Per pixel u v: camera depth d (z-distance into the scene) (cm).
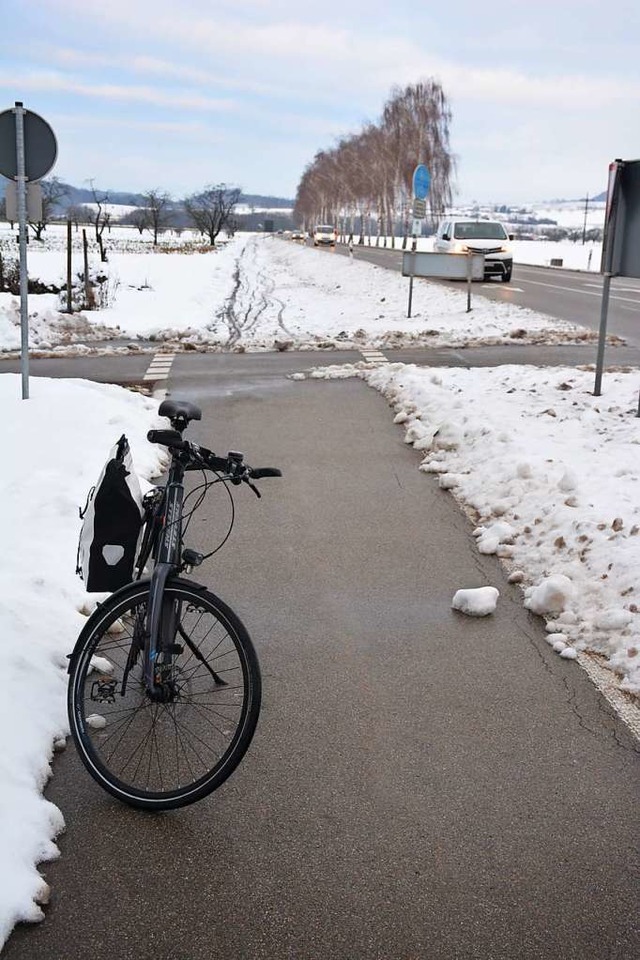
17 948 271
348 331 1744
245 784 353
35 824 317
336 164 11506
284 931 279
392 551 603
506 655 461
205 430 927
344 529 644
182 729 363
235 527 647
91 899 292
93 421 883
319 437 898
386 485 745
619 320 1895
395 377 1122
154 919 283
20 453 775
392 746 379
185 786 330
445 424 837
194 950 271
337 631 487
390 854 313
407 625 494
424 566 577
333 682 432
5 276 2592
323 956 269
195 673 358
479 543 606
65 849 315
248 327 2091
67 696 376
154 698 332
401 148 7844
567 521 583
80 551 357
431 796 346
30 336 1683
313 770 362
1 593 474
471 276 2014
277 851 315
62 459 763
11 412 894
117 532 342
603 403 920
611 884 299
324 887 297
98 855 312
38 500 652
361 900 291
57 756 370
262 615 506
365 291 3045
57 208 9106
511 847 317
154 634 329
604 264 929
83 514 363
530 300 2359
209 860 310
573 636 474
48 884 298
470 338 1566
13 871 291
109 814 335
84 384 1045
